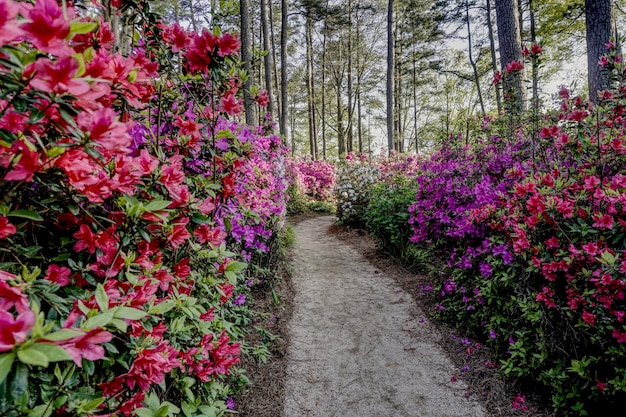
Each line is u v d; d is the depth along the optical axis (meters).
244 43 7.23
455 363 3.06
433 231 4.25
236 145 1.92
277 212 4.38
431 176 4.37
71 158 0.87
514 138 3.85
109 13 1.76
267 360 3.10
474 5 15.25
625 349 2.00
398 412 2.57
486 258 3.10
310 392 2.78
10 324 0.60
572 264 2.27
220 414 1.71
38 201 1.03
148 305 1.21
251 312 3.40
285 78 12.51
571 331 2.31
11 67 0.73
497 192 2.93
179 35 1.78
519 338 2.62
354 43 22.23
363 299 4.43
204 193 1.71
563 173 2.63
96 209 1.23
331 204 12.52
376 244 6.29
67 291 1.07
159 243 1.33
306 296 4.54
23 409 0.79
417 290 4.48
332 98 27.97
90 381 1.12
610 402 2.17
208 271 1.85
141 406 1.18
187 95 1.97
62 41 0.71
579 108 2.71
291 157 12.58
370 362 3.16
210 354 1.64
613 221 2.04
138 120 1.75
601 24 4.67
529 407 2.48
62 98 0.78
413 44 21.25
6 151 0.80
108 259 1.18
